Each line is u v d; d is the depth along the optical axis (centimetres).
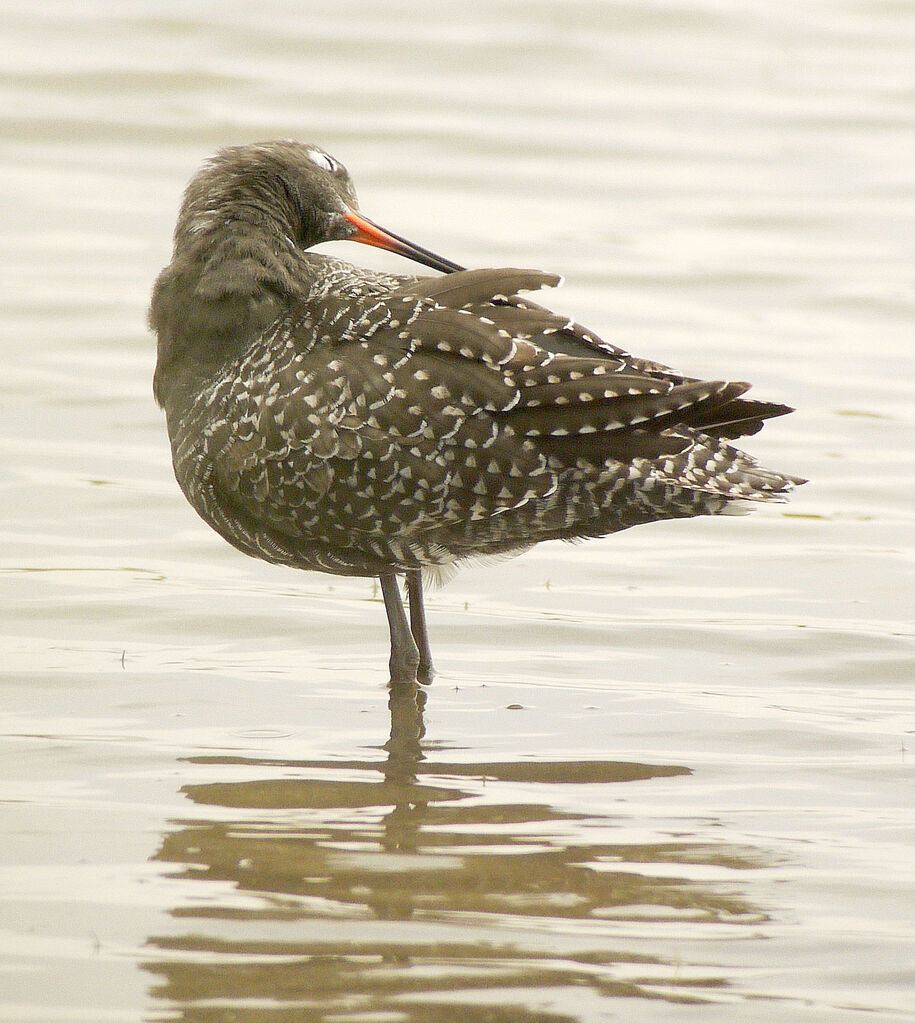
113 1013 771
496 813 1002
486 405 1154
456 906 879
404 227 2316
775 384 1897
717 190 2523
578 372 1148
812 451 1747
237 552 1523
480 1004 784
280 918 859
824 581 1471
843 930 863
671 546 1564
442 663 1291
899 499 1648
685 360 1947
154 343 1992
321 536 1224
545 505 1187
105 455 1712
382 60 2922
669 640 1338
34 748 1091
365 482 1184
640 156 2630
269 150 1302
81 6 3073
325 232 1323
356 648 1323
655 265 2239
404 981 802
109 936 838
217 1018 768
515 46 3017
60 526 1545
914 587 1452
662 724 1161
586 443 1163
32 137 2588
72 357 1944
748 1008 788
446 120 2711
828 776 1071
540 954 831
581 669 1279
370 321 1191
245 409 1205
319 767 1073
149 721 1148
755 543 1565
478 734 1140
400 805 1011
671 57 3027
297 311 1224
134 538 1534
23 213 2339
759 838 973
